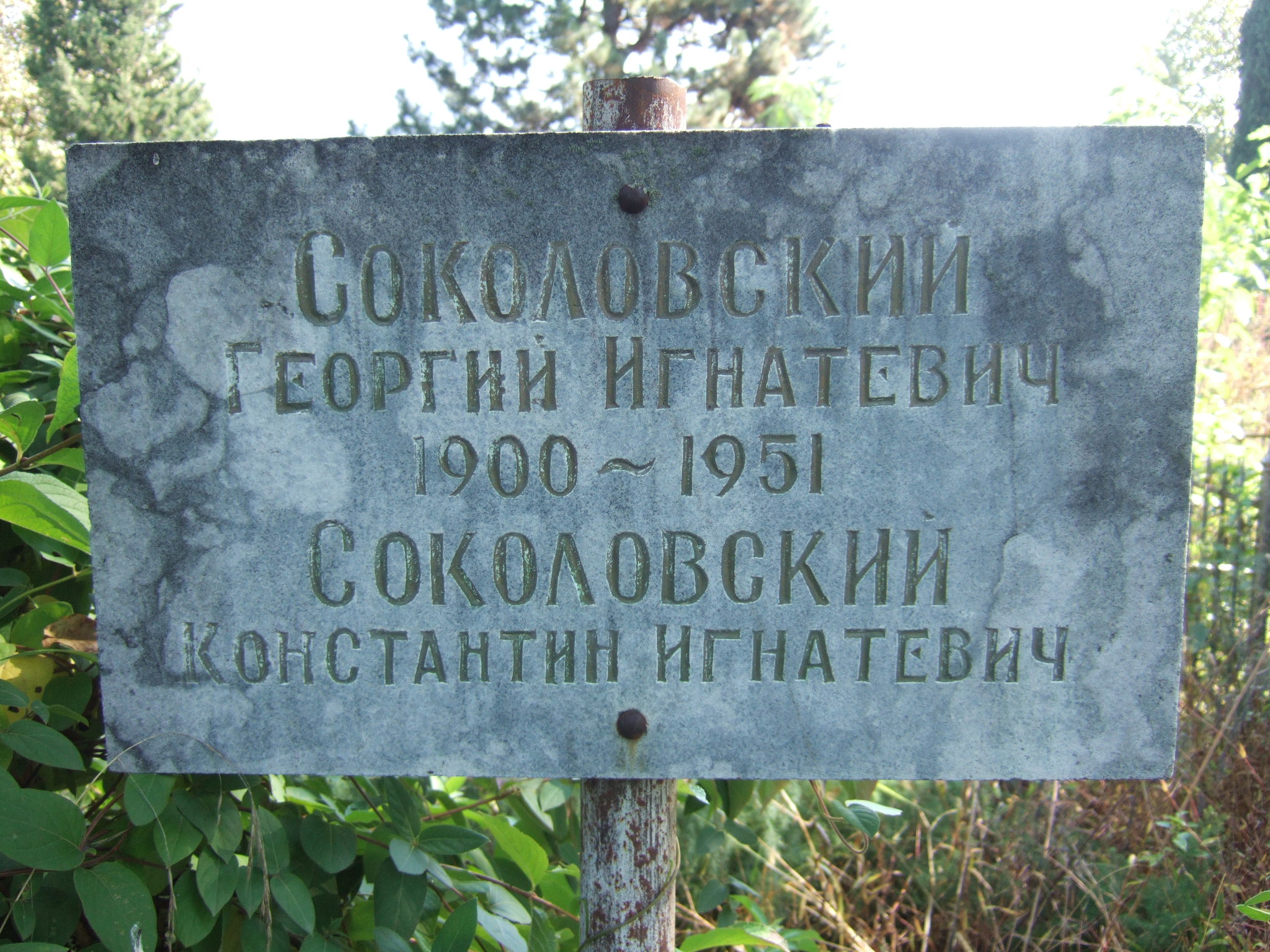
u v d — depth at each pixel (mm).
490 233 1450
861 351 1462
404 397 1480
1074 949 2568
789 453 1482
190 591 1510
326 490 1495
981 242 1440
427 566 1508
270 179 1441
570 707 1530
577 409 1479
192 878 1541
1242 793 2713
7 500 1496
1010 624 1500
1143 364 1454
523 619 1514
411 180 1442
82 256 1451
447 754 1537
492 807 2455
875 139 1424
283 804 1763
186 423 1480
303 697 1529
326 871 1658
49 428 1632
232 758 1537
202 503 1495
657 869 1682
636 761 1537
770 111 3807
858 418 1475
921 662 1512
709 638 1513
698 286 1456
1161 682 1502
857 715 1523
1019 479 1477
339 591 1511
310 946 1540
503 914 1872
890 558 1494
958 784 2979
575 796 2188
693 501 1491
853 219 1440
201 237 1450
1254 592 3018
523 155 1436
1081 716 1514
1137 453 1468
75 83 19750
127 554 1500
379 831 1685
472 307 1464
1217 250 3543
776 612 1507
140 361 1470
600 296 1460
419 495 1495
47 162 16109
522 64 14289
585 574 1504
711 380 1471
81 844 1430
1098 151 1421
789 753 1529
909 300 1454
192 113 22109
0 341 1923
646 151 1433
